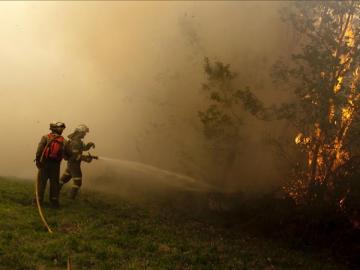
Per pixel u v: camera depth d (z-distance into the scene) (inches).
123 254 346.6
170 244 397.1
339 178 588.7
